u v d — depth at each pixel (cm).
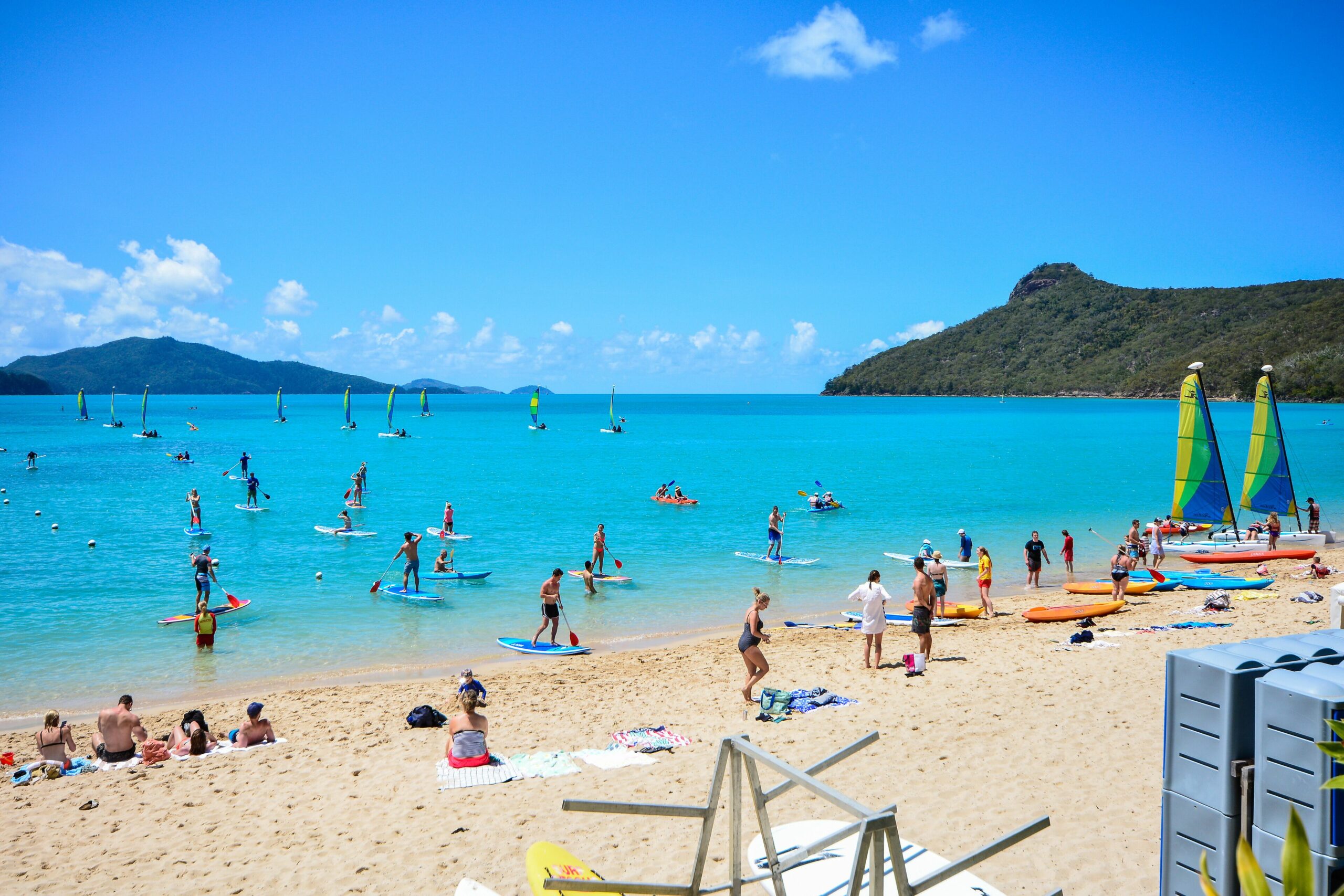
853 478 4856
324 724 1173
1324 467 5512
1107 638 1520
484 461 6075
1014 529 3119
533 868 541
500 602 2034
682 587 2203
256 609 1961
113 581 2234
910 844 617
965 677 1273
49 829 816
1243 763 402
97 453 6700
